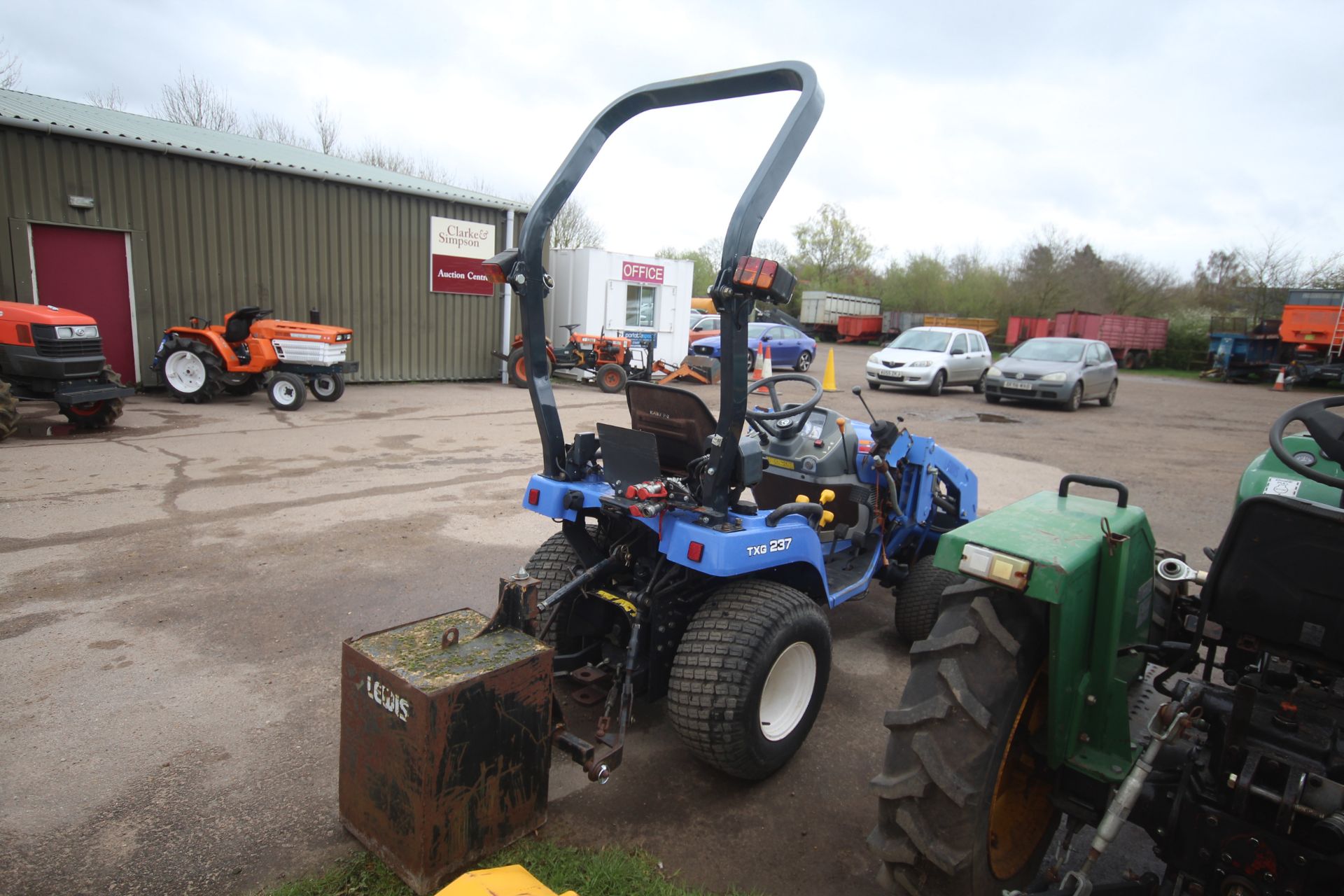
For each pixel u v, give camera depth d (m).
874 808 2.84
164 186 10.97
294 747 3.00
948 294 42.81
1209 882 1.86
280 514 5.84
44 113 10.86
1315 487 2.79
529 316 3.05
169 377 10.22
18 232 9.95
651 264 16.88
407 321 13.77
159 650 3.70
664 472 3.10
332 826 2.57
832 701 3.62
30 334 7.62
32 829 2.50
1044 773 2.29
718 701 2.65
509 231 14.70
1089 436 11.39
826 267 53.06
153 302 11.09
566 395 13.48
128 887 2.28
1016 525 2.22
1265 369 23.47
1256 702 1.89
